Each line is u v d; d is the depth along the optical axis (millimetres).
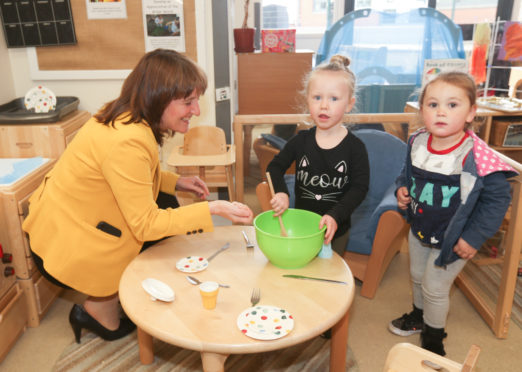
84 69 2434
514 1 4250
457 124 1370
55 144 2033
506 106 2574
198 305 1141
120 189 1295
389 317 1901
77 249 1461
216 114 2561
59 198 1469
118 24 2354
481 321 1883
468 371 846
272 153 2133
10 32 2354
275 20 4645
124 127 1317
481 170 1351
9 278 1710
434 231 1521
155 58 1346
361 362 1638
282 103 2969
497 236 1999
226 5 2389
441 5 4328
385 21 3418
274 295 1182
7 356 1671
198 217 1328
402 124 2180
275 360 1635
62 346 1726
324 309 1125
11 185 1689
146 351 1592
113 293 1556
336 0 4512
